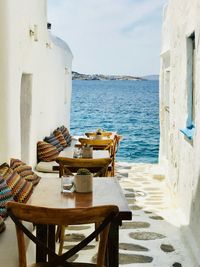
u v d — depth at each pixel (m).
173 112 7.54
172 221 6.20
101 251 2.96
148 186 8.75
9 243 3.82
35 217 2.87
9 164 6.09
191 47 6.03
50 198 3.80
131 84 109.00
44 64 9.21
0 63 5.68
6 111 5.94
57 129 11.20
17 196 4.98
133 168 10.89
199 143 4.95
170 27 8.09
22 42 6.95
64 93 12.77
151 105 55.44
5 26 5.85
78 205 3.59
